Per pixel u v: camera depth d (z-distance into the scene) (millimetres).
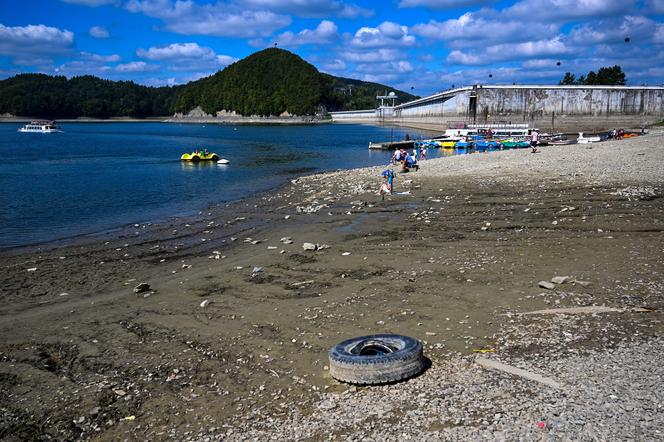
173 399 7992
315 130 187500
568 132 112500
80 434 7230
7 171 52156
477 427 6395
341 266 15086
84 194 35906
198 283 14281
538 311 10289
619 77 160750
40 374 9125
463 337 9375
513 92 123438
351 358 7949
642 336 8758
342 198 30375
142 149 89062
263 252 17656
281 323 10805
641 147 44875
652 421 6199
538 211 21500
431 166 44375
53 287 14734
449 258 15109
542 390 7176
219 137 136375
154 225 24656
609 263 13289
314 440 6523
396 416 6859
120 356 9695
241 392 8062
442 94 142125
